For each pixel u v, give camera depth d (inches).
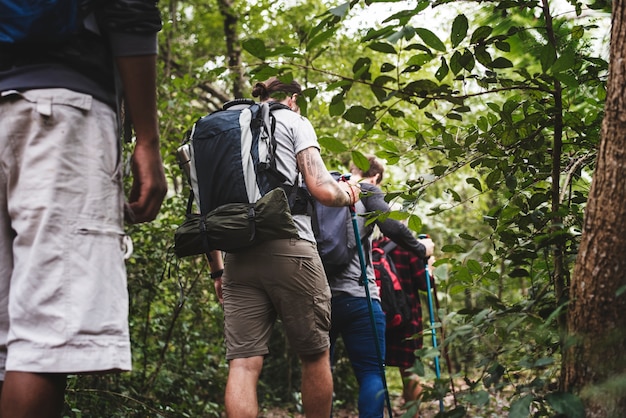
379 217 98.3
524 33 91.2
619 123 67.1
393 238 163.5
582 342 67.8
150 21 66.4
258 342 124.6
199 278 199.8
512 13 92.6
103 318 62.4
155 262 182.2
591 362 67.2
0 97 62.4
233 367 124.6
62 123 62.4
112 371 63.5
